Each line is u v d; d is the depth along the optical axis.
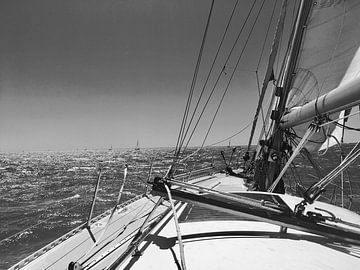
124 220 4.50
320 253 2.44
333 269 2.19
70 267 2.14
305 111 4.04
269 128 6.29
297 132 6.44
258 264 2.20
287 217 2.72
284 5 7.27
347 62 5.39
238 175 10.70
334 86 5.55
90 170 72.12
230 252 2.39
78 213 23.67
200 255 2.35
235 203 2.94
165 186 2.80
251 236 2.72
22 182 50.00
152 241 2.68
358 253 2.49
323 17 5.80
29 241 18.20
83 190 37.25
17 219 23.58
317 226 2.65
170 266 2.21
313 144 6.58
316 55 5.94
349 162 2.52
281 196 4.07
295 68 6.15
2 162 124.19
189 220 3.19
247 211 2.76
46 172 68.75
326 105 3.17
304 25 5.32
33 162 123.88
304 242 2.63
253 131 10.48
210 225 2.99
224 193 2.87
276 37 7.67
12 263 15.00
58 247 3.42
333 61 5.66
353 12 5.39
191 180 9.54
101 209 23.39
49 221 22.03
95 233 3.91
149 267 2.21
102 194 27.14
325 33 5.79
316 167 5.72
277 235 2.76
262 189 6.23
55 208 26.42
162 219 3.36
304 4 5.15
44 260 3.07
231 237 2.69
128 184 29.08
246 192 4.16
